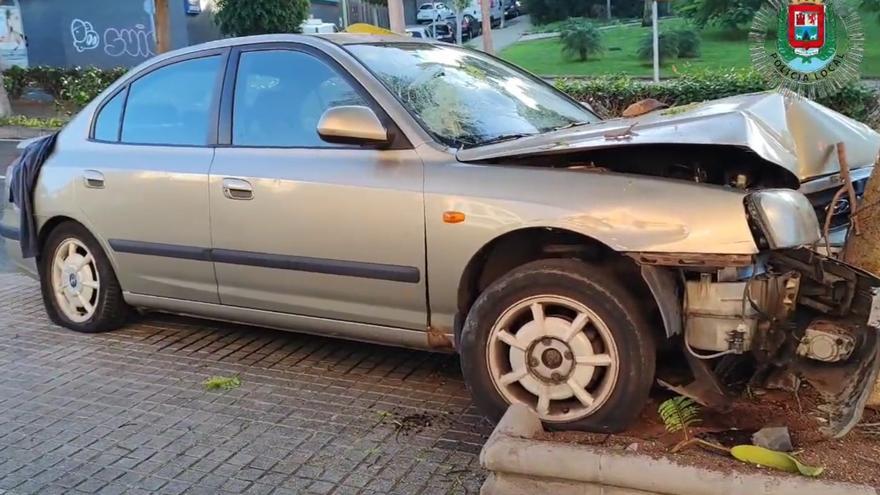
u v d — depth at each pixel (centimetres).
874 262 327
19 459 368
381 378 450
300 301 429
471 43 3234
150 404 423
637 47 2561
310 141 422
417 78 433
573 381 346
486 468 308
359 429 389
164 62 490
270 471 352
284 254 423
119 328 538
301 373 459
